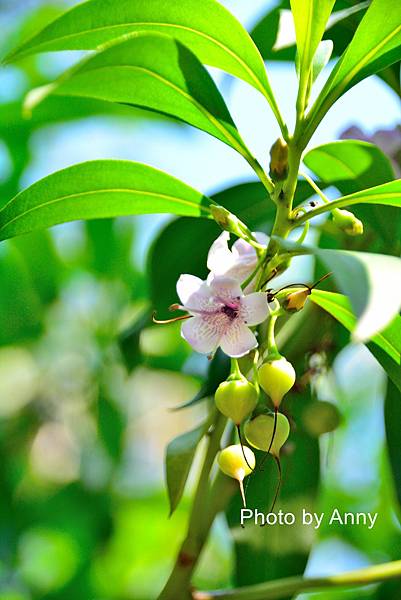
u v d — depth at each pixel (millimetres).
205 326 418
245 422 437
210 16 437
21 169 804
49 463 895
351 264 351
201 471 475
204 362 640
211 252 431
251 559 538
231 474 420
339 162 503
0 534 792
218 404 413
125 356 563
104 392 831
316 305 546
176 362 779
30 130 784
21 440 889
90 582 826
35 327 840
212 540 870
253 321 413
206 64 455
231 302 416
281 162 429
